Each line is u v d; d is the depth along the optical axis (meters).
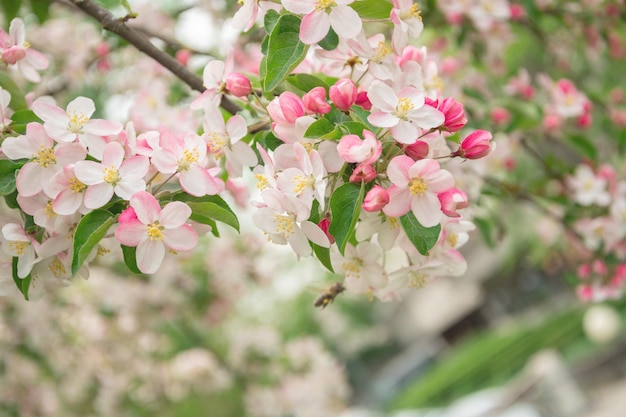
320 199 1.39
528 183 3.56
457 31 3.66
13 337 5.30
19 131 1.61
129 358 6.32
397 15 1.53
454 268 1.72
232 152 1.68
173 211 1.41
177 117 2.54
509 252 10.02
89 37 3.63
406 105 1.42
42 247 1.50
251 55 2.61
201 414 7.35
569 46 4.71
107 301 5.46
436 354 23.52
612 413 9.56
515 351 15.63
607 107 4.24
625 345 11.93
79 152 1.49
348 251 1.65
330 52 1.62
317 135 1.44
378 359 25.78
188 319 5.66
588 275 3.50
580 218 3.49
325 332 21.89
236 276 5.29
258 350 6.21
